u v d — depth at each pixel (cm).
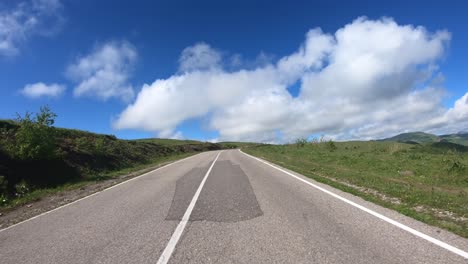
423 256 407
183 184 1204
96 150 2281
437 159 1648
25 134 1465
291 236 507
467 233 492
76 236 578
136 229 598
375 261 396
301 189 951
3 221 781
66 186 1393
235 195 902
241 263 409
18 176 1345
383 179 1144
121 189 1184
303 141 3953
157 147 4553
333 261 401
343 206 702
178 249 473
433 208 679
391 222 564
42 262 458
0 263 467
